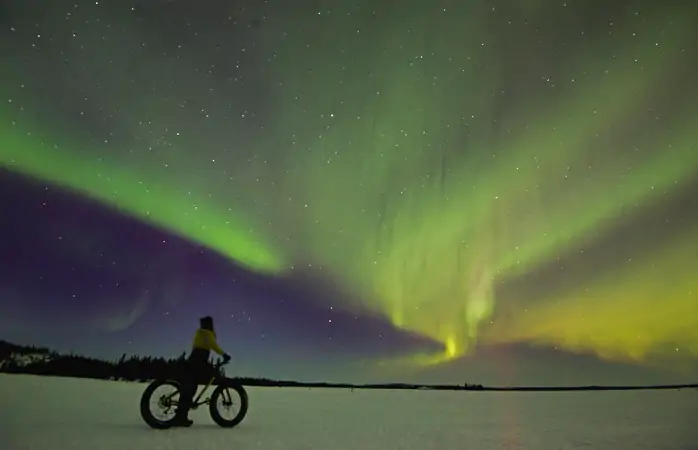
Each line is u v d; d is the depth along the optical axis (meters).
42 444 3.61
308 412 6.29
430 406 7.48
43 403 6.20
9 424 4.50
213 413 4.84
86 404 6.24
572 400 9.04
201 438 4.06
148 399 4.57
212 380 4.87
